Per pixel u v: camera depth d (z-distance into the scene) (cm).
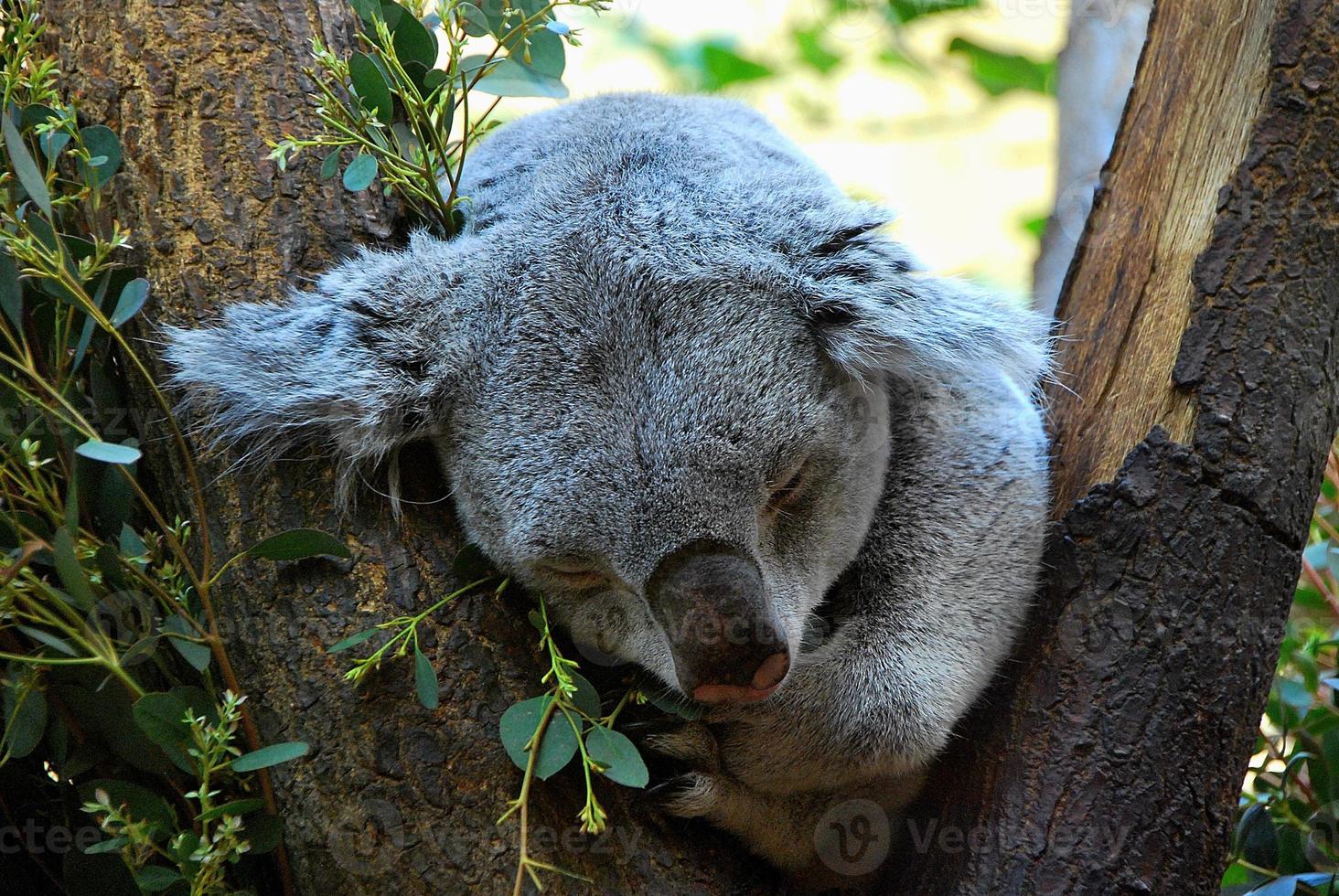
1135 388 474
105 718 398
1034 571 472
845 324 436
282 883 423
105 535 418
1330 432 453
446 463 438
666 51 1102
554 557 414
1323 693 572
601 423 408
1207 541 437
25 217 399
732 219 449
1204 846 425
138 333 420
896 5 1031
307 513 410
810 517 441
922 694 450
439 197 452
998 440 495
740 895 441
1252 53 473
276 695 390
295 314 418
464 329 430
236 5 432
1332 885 464
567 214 444
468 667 397
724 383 411
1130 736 429
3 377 374
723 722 448
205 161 421
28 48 405
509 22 463
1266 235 454
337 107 416
